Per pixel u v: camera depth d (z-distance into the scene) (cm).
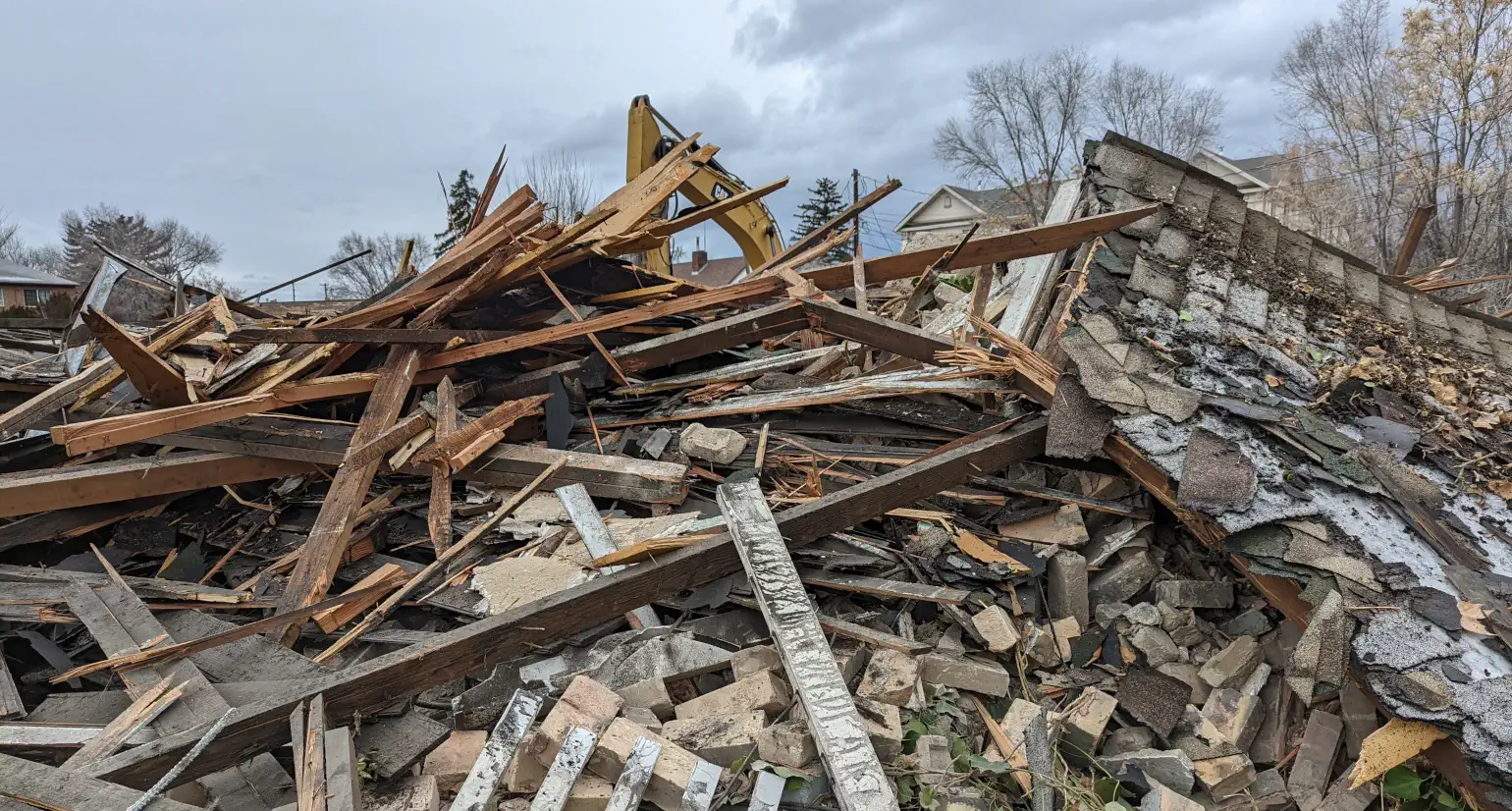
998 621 367
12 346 762
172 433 428
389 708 292
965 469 396
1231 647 371
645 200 620
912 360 534
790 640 303
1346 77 2539
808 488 426
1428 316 602
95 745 260
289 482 468
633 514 433
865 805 248
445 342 498
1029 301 552
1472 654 279
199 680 297
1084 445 371
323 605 342
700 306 557
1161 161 632
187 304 702
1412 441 390
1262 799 329
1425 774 297
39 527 421
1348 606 298
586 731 266
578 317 547
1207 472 345
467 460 432
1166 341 435
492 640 306
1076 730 339
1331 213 2553
